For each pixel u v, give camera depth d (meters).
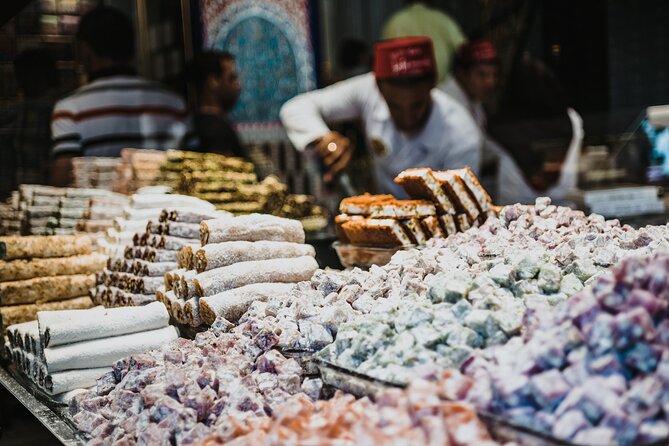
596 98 4.78
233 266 2.17
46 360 1.96
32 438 2.67
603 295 1.28
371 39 6.99
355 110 4.57
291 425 1.33
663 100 4.64
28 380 2.18
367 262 2.47
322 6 6.74
